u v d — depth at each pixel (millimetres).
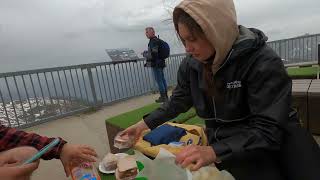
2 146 999
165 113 1368
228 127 1154
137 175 978
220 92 1100
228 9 926
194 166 806
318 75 3473
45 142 1042
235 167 1052
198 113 1267
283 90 941
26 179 723
